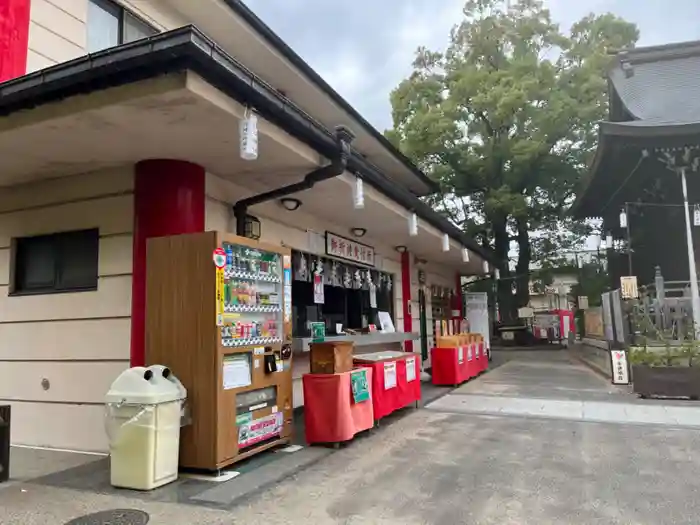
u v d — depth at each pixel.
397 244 12.02
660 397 8.81
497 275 21.27
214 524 3.63
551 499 4.11
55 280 6.34
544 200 25.50
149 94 4.04
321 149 5.85
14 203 6.57
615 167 14.63
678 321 10.20
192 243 4.87
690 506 3.95
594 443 5.90
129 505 3.99
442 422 7.12
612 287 19.88
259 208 7.23
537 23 24.47
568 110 21.94
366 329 9.47
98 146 5.18
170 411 4.50
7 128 4.67
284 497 4.18
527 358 18.81
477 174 24.75
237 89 4.30
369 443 5.96
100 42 6.91
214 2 7.64
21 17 5.76
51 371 6.12
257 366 5.22
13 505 4.01
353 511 3.88
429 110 23.52
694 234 14.36
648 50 17.47
